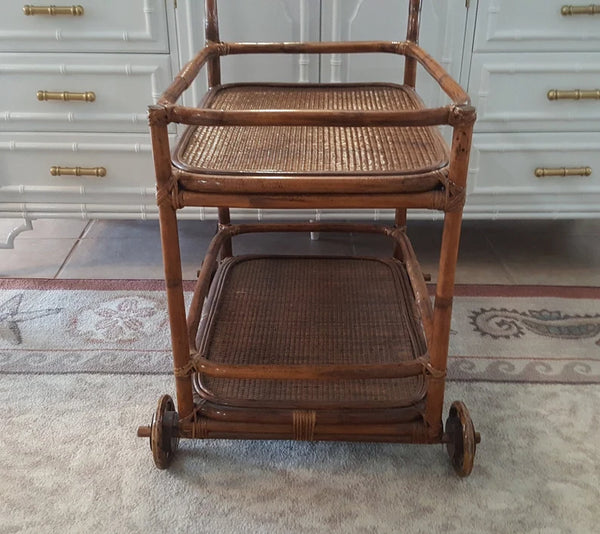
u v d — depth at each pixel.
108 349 1.22
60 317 1.32
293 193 0.78
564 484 0.91
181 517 0.86
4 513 0.86
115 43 1.27
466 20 1.26
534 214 1.42
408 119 0.73
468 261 1.58
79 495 0.89
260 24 1.28
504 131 1.34
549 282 1.48
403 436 0.93
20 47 1.27
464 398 1.09
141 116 1.33
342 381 1.00
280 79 1.33
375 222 1.67
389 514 0.87
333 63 1.31
